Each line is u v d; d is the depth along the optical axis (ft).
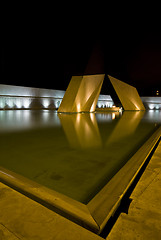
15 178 6.35
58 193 5.39
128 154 10.36
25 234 3.69
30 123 23.66
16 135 15.51
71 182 6.68
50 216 4.27
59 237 3.61
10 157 9.53
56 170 7.83
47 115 37.45
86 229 3.90
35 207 4.63
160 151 10.49
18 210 4.48
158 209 4.67
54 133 16.61
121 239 3.67
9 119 28.12
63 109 45.98
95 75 47.01
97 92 50.90
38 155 9.93
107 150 11.10
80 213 4.35
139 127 21.27
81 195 5.74
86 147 11.77
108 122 26.43
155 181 6.36
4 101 55.06
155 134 15.24
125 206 4.85
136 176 6.81
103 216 4.22
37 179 6.88
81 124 23.45
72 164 8.61
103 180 6.89
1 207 4.60
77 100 44.91
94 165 8.51
